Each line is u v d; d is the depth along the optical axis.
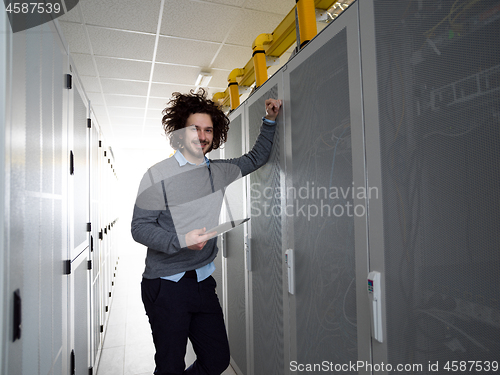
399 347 0.72
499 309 0.52
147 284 1.32
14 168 0.69
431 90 0.64
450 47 0.60
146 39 3.07
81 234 1.65
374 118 0.80
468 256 0.57
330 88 0.99
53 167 1.05
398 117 0.72
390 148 0.75
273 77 1.44
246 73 2.33
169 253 1.17
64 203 1.22
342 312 0.94
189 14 2.70
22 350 0.73
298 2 1.25
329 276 1.00
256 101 1.65
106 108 5.00
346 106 0.91
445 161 0.61
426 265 0.65
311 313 1.12
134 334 2.85
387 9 0.75
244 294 1.87
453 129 0.60
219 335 1.41
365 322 0.83
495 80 0.52
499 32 0.52
